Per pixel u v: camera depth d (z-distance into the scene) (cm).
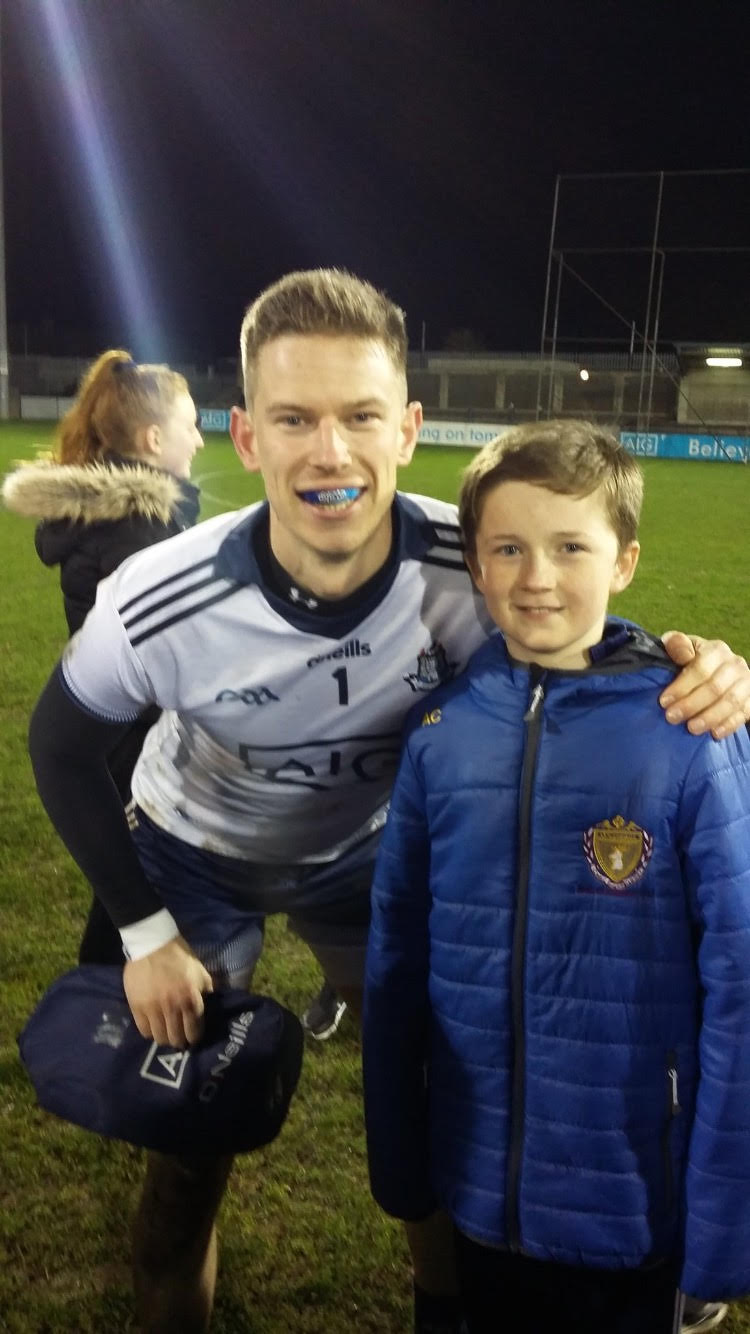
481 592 165
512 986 145
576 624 143
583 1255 146
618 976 140
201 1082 157
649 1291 151
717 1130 137
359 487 145
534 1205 147
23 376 3033
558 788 141
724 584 791
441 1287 181
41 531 231
